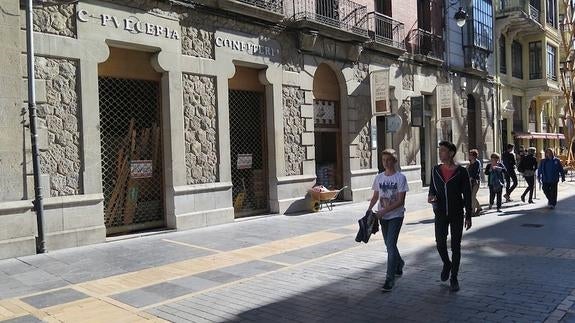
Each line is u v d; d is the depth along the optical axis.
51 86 8.99
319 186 14.66
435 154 21.34
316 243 9.58
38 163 8.63
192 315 5.46
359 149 16.75
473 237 10.05
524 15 26.88
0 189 8.23
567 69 34.94
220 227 11.48
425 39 20.66
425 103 21.25
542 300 5.75
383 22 18.00
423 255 8.35
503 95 28.03
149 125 10.95
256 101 13.66
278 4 13.52
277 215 13.42
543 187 14.93
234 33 12.36
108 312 5.56
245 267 7.66
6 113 8.33
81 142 9.36
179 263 7.92
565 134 35.28
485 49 24.75
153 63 10.74
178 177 11.00
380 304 5.77
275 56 13.55
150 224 10.91
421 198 17.98
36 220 8.62
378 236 10.27
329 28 14.71
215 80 11.91
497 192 14.34
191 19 11.36
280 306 5.75
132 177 10.60
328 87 15.91
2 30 8.29
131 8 10.14
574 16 36.38
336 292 6.28
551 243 9.28
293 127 14.18
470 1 23.64
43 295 6.20
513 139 29.56
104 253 8.63
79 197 9.24
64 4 9.16
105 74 10.09
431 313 5.41
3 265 7.75
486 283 6.55
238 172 13.12
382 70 16.77
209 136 11.77
